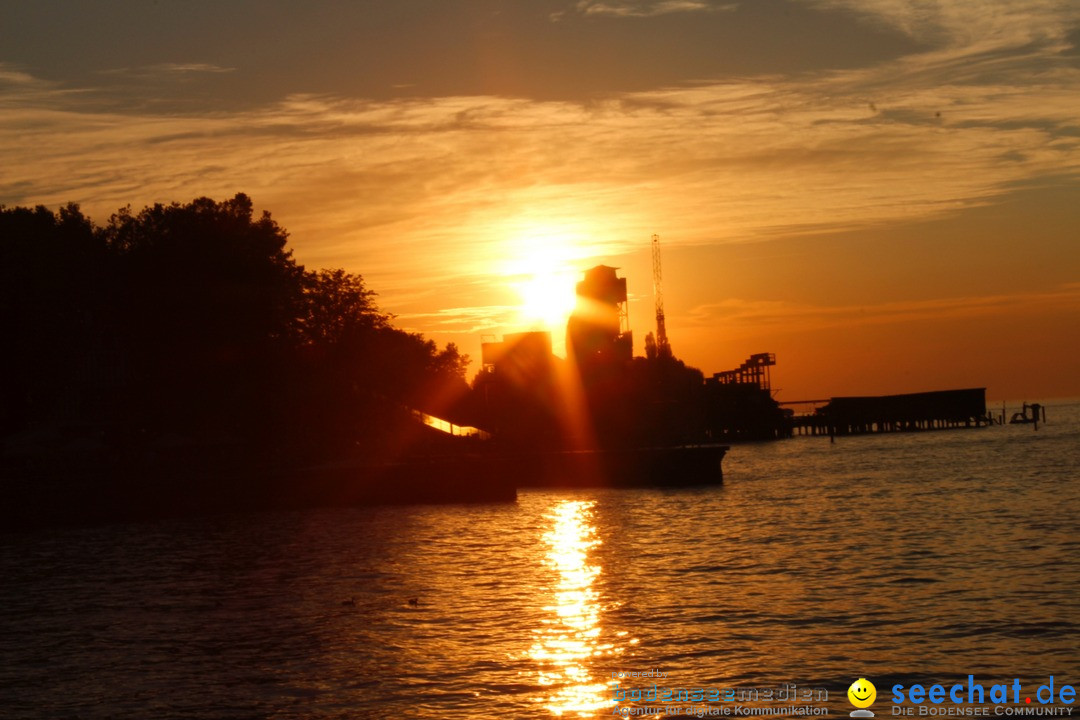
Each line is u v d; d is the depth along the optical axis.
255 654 30.12
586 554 49.25
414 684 26.52
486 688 26.05
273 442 103.12
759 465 138.88
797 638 29.88
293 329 113.94
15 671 29.08
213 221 106.12
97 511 76.75
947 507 67.12
